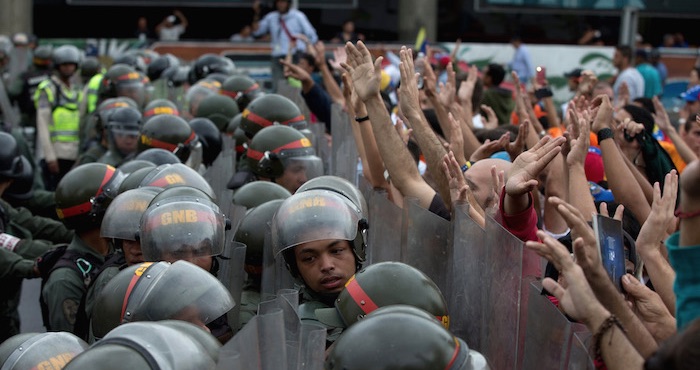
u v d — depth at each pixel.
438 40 23.30
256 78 18.83
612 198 4.81
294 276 3.70
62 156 11.60
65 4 23.64
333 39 21.67
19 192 6.54
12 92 12.91
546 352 2.66
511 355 2.96
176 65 13.31
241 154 7.41
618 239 2.85
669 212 3.16
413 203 3.72
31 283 9.32
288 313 2.91
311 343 2.66
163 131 6.46
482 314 3.31
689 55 19.84
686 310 2.32
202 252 3.75
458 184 3.88
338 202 3.63
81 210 4.79
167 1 21.42
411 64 4.53
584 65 19.17
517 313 2.92
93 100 11.52
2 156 5.98
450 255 3.66
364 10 23.45
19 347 3.15
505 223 3.48
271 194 4.91
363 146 5.25
